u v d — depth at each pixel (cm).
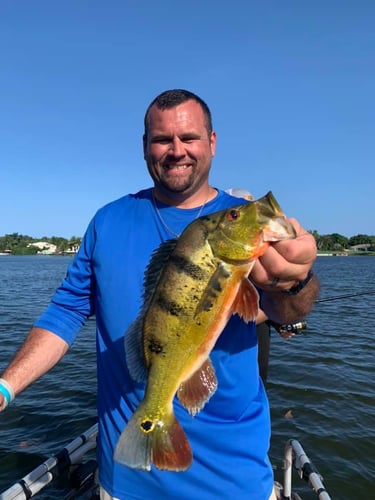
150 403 69
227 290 68
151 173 92
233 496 82
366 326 518
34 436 221
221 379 82
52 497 151
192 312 68
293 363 347
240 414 84
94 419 240
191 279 69
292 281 68
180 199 92
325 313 638
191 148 87
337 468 195
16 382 86
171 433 68
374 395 276
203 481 81
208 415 82
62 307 97
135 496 84
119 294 88
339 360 356
